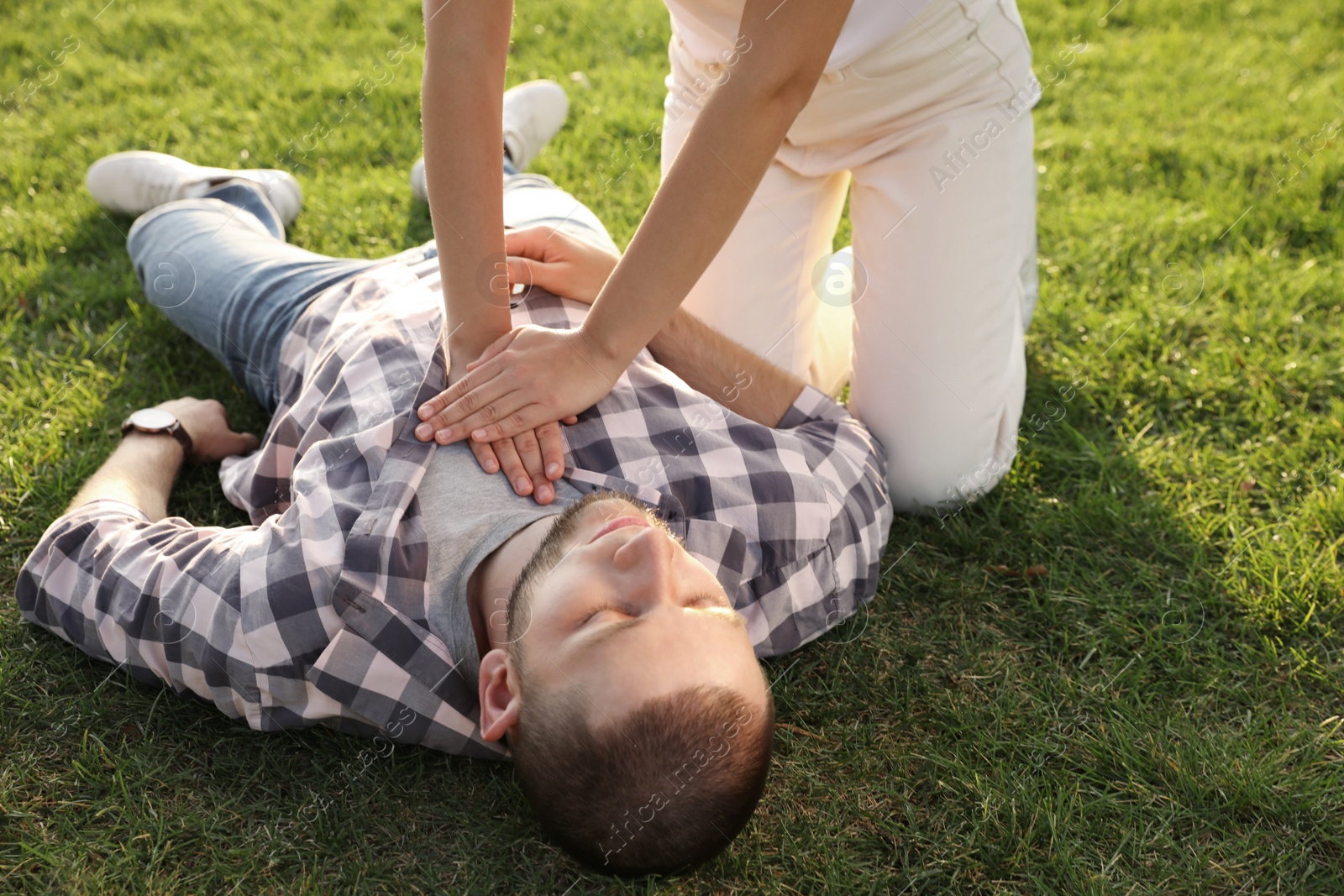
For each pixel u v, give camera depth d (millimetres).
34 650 1440
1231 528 1788
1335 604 1656
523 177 2199
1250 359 2176
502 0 1385
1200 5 3979
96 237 2330
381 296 1733
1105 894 1270
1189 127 3098
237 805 1296
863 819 1355
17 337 2029
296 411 1587
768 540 1493
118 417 1868
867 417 1835
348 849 1269
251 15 3414
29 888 1181
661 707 1085
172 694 1405
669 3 1693
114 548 1399
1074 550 1774
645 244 1355
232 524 1694
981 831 1333
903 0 1523
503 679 1227
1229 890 1297
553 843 1250
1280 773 1411
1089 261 2475
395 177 2586
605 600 1151
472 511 1400
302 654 1300
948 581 1711
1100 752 1438
